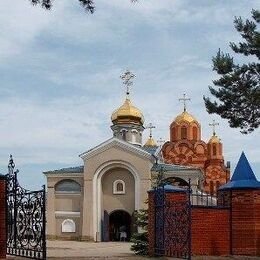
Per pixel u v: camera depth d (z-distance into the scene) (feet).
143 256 68.90
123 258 64.54
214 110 70.13
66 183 162.30
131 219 156.35
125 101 188.85
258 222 64.08
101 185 159.84
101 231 156.46
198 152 213.87
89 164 159.53
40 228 52.49
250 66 68.64
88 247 113.09
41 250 51.93
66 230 158.92
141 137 189.06
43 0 36.52
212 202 76.13
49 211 160.15
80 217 158.92
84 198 157.79
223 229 63.98
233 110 69.51
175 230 59.67
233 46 69.36
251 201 64.28
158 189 64.39
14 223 56.34
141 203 153.79
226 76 68.74
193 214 62.69
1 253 52.75
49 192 161.48
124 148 157.99
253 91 67.87
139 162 156.46
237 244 63.72
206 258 59.93
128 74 190.19
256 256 62.75
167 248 61.11
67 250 97.25
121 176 160.25
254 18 69.56
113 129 187.73
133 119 186.19
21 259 53.11
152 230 65.00
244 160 68.64
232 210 64.64
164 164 168.96
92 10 36.76
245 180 66.03
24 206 55.26
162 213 62.59
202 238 62.64
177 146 213.66
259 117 69.26
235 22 69.31
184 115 220.64
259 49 67.41
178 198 64.39
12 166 57.62
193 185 153.99
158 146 194.90
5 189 54.03
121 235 156.15
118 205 158.92
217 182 210.59
